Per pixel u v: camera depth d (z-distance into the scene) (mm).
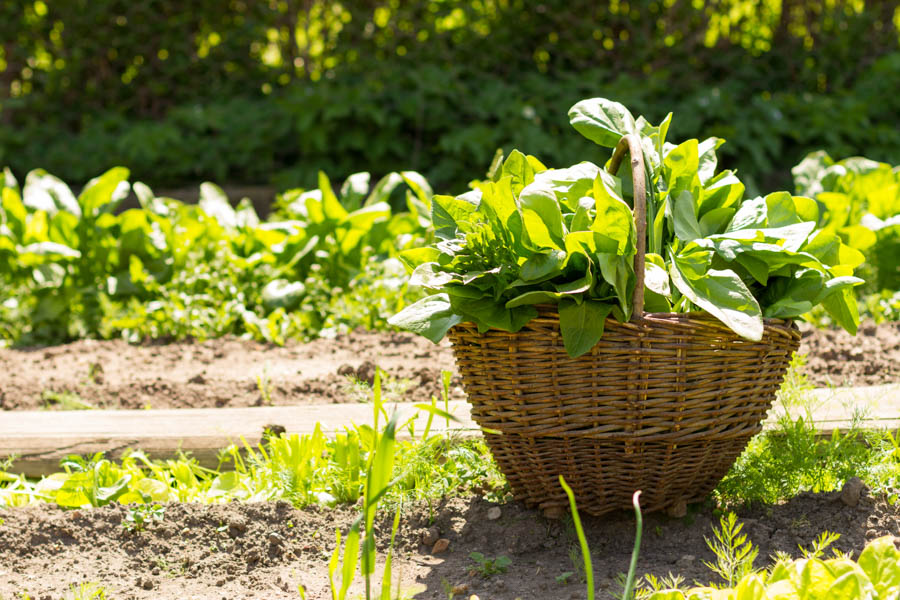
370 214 4910
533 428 2180
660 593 1667
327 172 7746
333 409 3268
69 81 8531
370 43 8289
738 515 2424
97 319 4824
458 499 2576
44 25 8430
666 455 2188
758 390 2217
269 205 7727
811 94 8281
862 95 7969
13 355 4430
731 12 8422
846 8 8336
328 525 2467
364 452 2701
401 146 7703
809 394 2971
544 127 7766
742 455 2594
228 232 5289
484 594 2068
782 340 2197
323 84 7859
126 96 8656
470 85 8000
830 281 2203
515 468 2354
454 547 2355
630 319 2053
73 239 4992
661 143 2424
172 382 3777
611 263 2018
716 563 2148
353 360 4059
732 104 7613
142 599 2080
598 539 2324
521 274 2064
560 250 2074
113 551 2316
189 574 2217
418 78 7609
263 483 2738
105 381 3910
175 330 4695
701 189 2396
